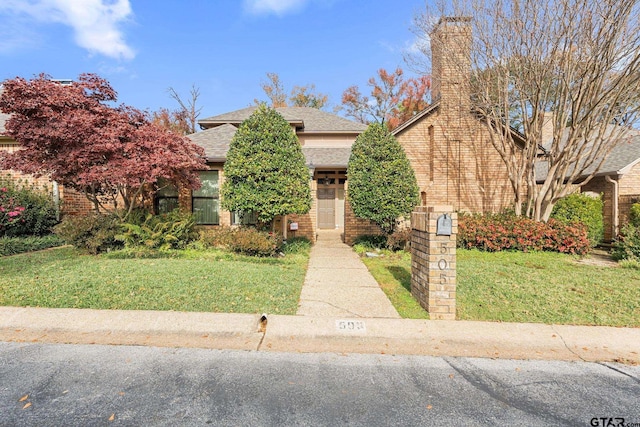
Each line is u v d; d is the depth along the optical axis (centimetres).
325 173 1454
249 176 812
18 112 725
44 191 1041
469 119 1134
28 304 441
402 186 906
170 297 473
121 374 296
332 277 632
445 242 423
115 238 787
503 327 398
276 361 325
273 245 826
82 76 816
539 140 1026
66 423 228
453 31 1001
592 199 998
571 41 801
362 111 2605
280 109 1752
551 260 789
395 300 489
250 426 226
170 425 226
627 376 302
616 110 873
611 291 527
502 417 240
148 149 773
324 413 241
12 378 286
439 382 289
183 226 845
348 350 354
